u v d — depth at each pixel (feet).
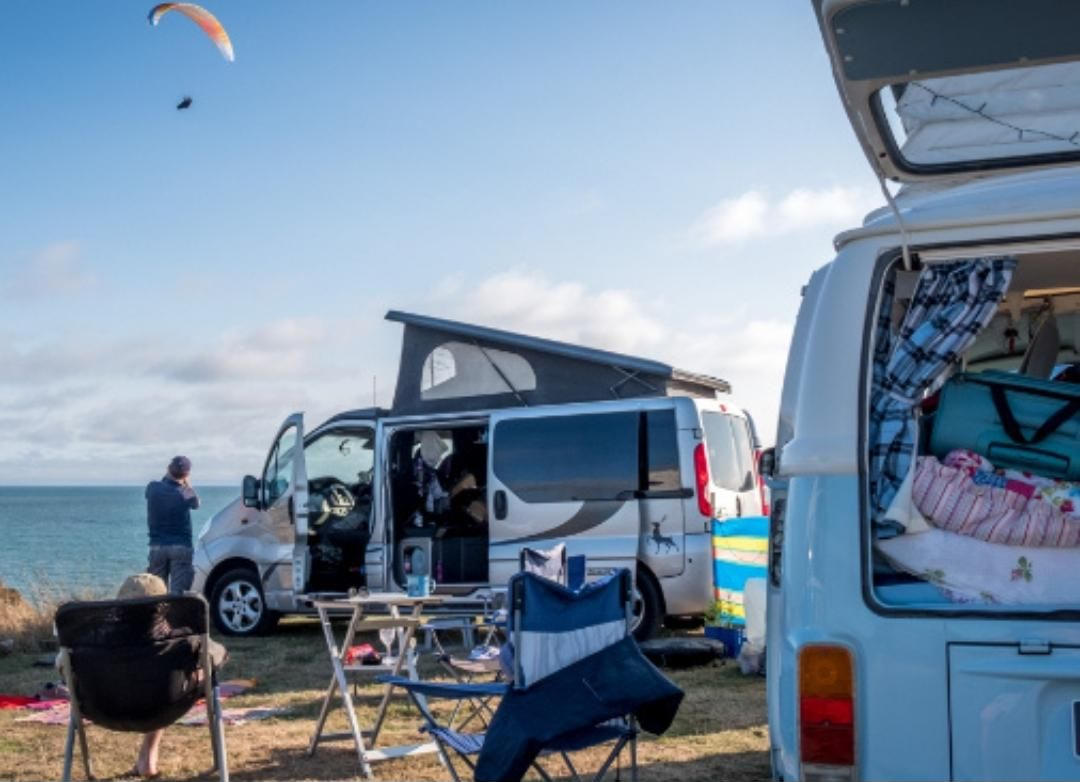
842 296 12.19
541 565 27.50
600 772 19.06
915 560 12.53
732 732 27.09
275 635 46.26
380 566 43.78
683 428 40.11
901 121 14.82
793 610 11.79
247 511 46.47
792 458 11.96
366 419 46.11
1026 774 10.93
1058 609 11.11
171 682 21.75
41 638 43.37
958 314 12.93
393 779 23.70
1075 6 11.39
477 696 19.02
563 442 41.50
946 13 11.51
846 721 11.29
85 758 23.00
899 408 12.85
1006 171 15.16
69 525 368.89
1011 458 13.44
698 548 39.32
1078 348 20.84
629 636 19.69
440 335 45.24
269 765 24.98
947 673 11.16
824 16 11.67
